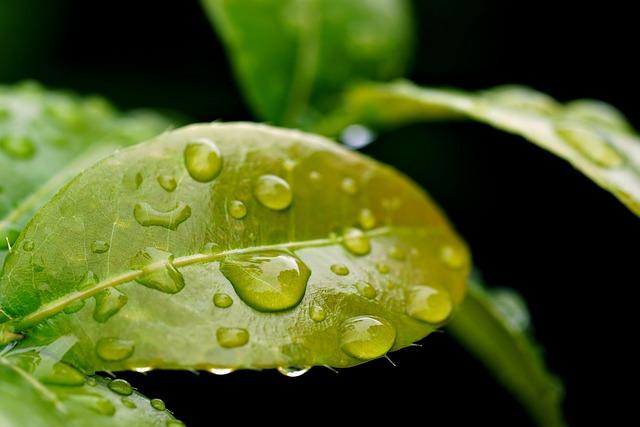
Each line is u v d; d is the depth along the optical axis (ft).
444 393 0.69
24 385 0.44
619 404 0.80
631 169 0.51
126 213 0.47
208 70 0.79
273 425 0.63
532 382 0.59
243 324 0.46
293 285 0.47
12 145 0.53
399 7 0.63
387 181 0.50
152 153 0.47
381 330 0.47
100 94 0.79
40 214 0.46
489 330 0.57
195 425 0.62
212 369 0.45
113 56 0.80
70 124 0.56
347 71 0.61
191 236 0.47
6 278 0.46
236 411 0.63
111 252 0.46
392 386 0.68
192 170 0.47
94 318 0.46
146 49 0.80
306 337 0.46
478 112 0.52
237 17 0.59
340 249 0.48
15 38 0.76
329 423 0.65
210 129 0.48
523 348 0.57
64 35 0.78
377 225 0.49
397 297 0.48
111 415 0.44
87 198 0.46
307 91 0.60
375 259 0.48
